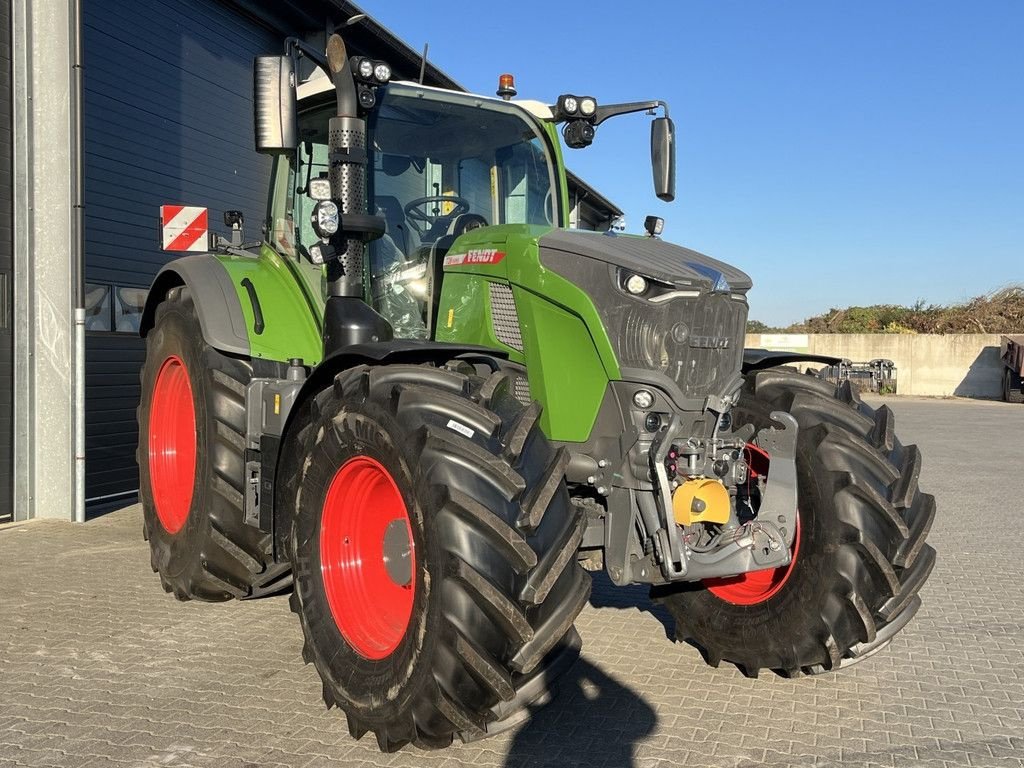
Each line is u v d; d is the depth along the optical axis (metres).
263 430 3.88
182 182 8.50
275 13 9.55
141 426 4.95
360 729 2.92
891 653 4.02
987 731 3.16
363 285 3.79
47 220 6.43
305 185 4.36
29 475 6.57
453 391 2.87
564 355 3.26
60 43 6.28
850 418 3.45
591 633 4.24
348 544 3.21
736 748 3.00
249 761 2.84
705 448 3.20
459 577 2.55
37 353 6.54
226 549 4.04
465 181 4.23
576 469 3.27
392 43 9.97
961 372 27.03
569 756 2.93
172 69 8.32
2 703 3.28
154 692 3.40
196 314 4.40
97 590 4.79
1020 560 5.95
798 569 3.38
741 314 3.34
